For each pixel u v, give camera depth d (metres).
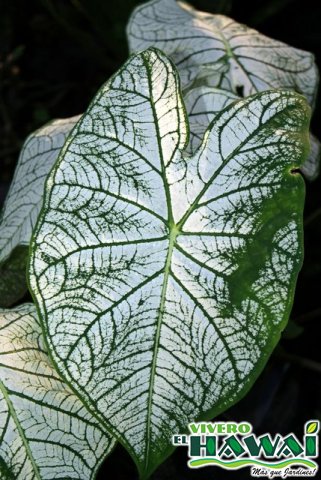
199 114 0.85
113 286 0.72
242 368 0.72
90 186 0.73
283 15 1.49
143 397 0.72
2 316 0.81
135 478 1.06
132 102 0.74
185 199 0.73
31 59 1.64
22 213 0.88
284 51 0.95
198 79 0.91
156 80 0.74
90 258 0.72
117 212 0.73
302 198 0.72
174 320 0.73
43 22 1.64
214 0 1.26
